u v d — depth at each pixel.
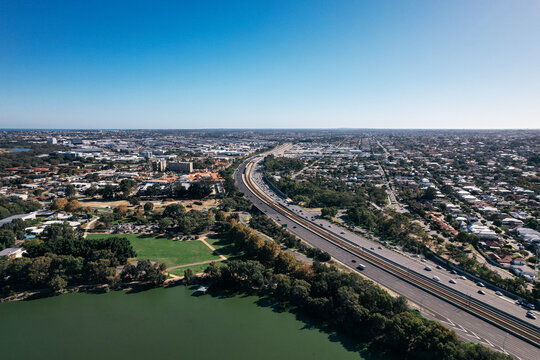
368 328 167.12
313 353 157.25
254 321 181.75
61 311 187.75
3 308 189.12
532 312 178.50
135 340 164.75
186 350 158.25
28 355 153.62
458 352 139.00
